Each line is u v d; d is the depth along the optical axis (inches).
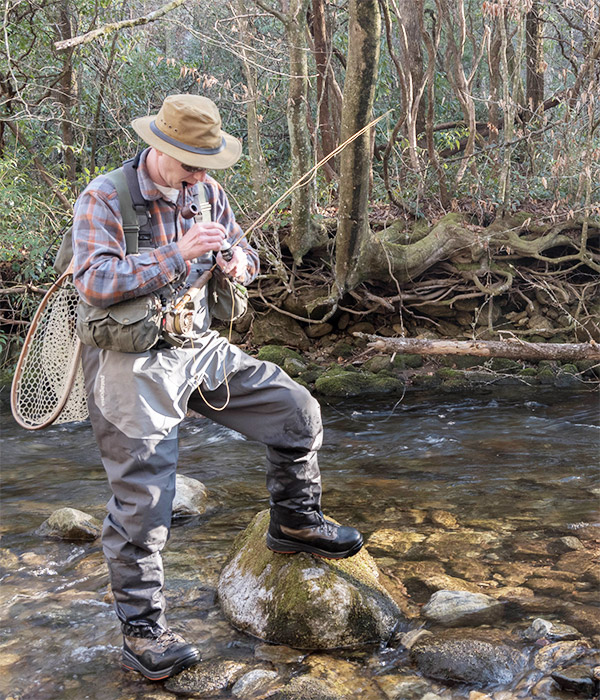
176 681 87.7
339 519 138.9
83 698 85.7
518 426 216.4
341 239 282.4
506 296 320.8
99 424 85.4
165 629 90.7
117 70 377.4
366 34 227.8
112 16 346.6
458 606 100.0
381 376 282.0
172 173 83.8
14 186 295.7
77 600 109.6
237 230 100.1
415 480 165.2
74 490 167.8
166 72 426.9
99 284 79.6
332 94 354.6
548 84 453.4
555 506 142.6
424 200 341.7
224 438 213.5
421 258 305.6
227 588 105.9
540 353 252.1
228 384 92.8
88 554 127.6
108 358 84.6
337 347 307.6
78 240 82.0
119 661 93.4
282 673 88.7
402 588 108.3
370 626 96.2
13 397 94.5
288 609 96.0
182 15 442.9
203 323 91.4
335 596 96.7
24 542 133.9
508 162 309.9
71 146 327.6
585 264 317.4
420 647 90.8
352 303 315.9
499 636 93.8
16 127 327.0
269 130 452.4
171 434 87.6
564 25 401.4
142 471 84.9
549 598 103.7
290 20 265.1
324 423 230.5
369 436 212.2
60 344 92.3
